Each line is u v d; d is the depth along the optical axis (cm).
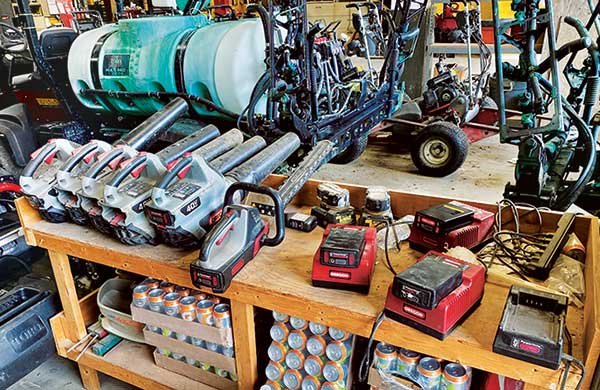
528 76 211
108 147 147
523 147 213
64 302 161
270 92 240
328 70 280
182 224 118
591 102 218
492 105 410
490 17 495
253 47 271
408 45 471
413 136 370
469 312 99
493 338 92
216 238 112
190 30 294
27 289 187
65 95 318
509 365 88
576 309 102
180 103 180
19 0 282
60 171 138
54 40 315
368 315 101
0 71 320
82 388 174
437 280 94
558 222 132
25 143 265
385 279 115
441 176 348
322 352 121
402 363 107
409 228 138
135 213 124
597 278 95
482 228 130
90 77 308
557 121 204
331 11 589
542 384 86
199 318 131
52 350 174
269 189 120
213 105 279
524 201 219
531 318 91
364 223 142
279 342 127
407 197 151
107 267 187
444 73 379
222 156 148
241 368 132
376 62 522
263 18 236
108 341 163
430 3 457
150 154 132
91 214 133
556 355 83
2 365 157
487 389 104
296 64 246
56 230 146
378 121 345
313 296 108
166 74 286
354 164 385
